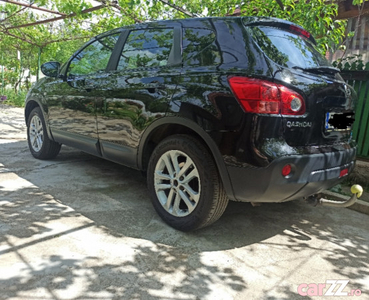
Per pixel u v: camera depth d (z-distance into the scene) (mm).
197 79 2584
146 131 2926
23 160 4832
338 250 2691
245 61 2412
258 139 2223
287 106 2252
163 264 2291
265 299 1998
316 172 2396
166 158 2824
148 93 2906
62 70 4328
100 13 7676
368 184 4352
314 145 2457
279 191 2299
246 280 2180
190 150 2580
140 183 4016
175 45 2969
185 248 2531
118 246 2484
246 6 5410
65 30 10516
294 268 2373
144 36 3342
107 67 3619
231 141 2316
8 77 17000
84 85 3756
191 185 2750
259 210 3459
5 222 2746
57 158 5043
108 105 3367
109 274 2125
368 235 3021
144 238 2639
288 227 3086
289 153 2242
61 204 3213
